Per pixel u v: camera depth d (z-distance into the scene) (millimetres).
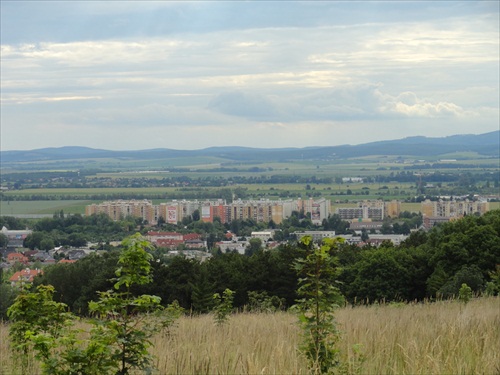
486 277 45062
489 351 10047
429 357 9297
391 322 13992
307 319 10562
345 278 49656
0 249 146375
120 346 8664
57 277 53156
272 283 49531
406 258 48875
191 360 9727
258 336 12523
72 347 9016
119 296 8836
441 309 18922
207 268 49625
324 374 9656
